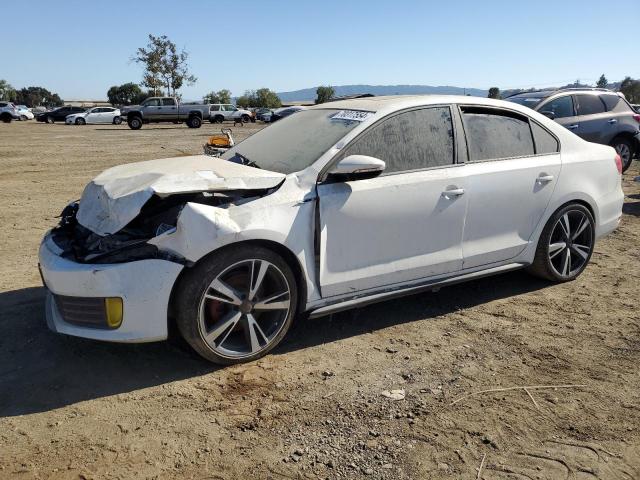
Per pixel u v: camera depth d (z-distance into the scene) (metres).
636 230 7.07
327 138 3.90
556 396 3.23
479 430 2.90
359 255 3.76
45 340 3.84
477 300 4.66
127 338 3.22
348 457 2.68
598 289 4.93
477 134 4.31
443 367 3.55
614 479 2.54
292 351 3.74
